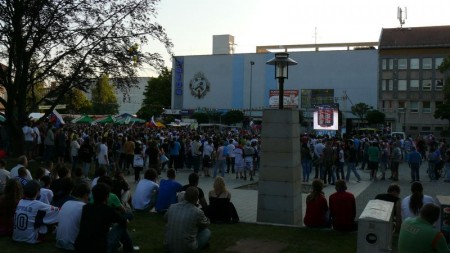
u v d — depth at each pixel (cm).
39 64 1925
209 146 2198
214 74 9675
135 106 13650
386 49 7738
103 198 634
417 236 514
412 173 2133
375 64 8619
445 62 5822
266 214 1079
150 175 1151
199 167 2320
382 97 7762
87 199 762
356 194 1673
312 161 2277
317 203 982
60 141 2064
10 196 820
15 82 1850
